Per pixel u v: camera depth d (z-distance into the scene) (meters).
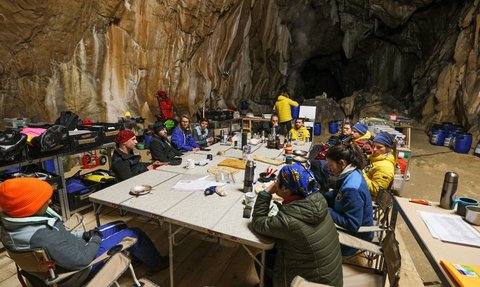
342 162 1.75
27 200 1.18
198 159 2.90
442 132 6.75
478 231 1.44
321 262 1.29
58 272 1.25
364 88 11.45
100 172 3.23
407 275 2.02
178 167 2.59
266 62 10.02
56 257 1.20
